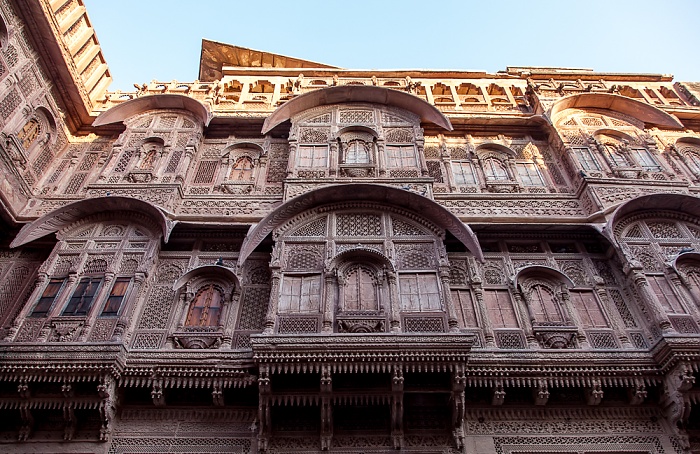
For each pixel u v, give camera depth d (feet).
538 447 24.34
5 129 33.19
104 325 26.63
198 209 33.78
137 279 28.81
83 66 41.68
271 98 44.42
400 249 29.81
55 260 29.99
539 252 32.53
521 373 25.26
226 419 25.03
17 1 35.12
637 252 31.14
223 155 38.81
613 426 25.13
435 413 24.79
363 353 23.61
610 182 35.12
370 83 46.39
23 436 23.98
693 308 28.22
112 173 35.96
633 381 25.39
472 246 29.50
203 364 25.09
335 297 27.37
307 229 31.22
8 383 23.99
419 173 35.06
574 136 40.04
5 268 31.14
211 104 42.22
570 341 27.55
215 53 57.36
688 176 37.63
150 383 24.76
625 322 28.84
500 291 30.19
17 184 33.71
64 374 23.94
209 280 30.22
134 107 40.91
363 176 34.99
